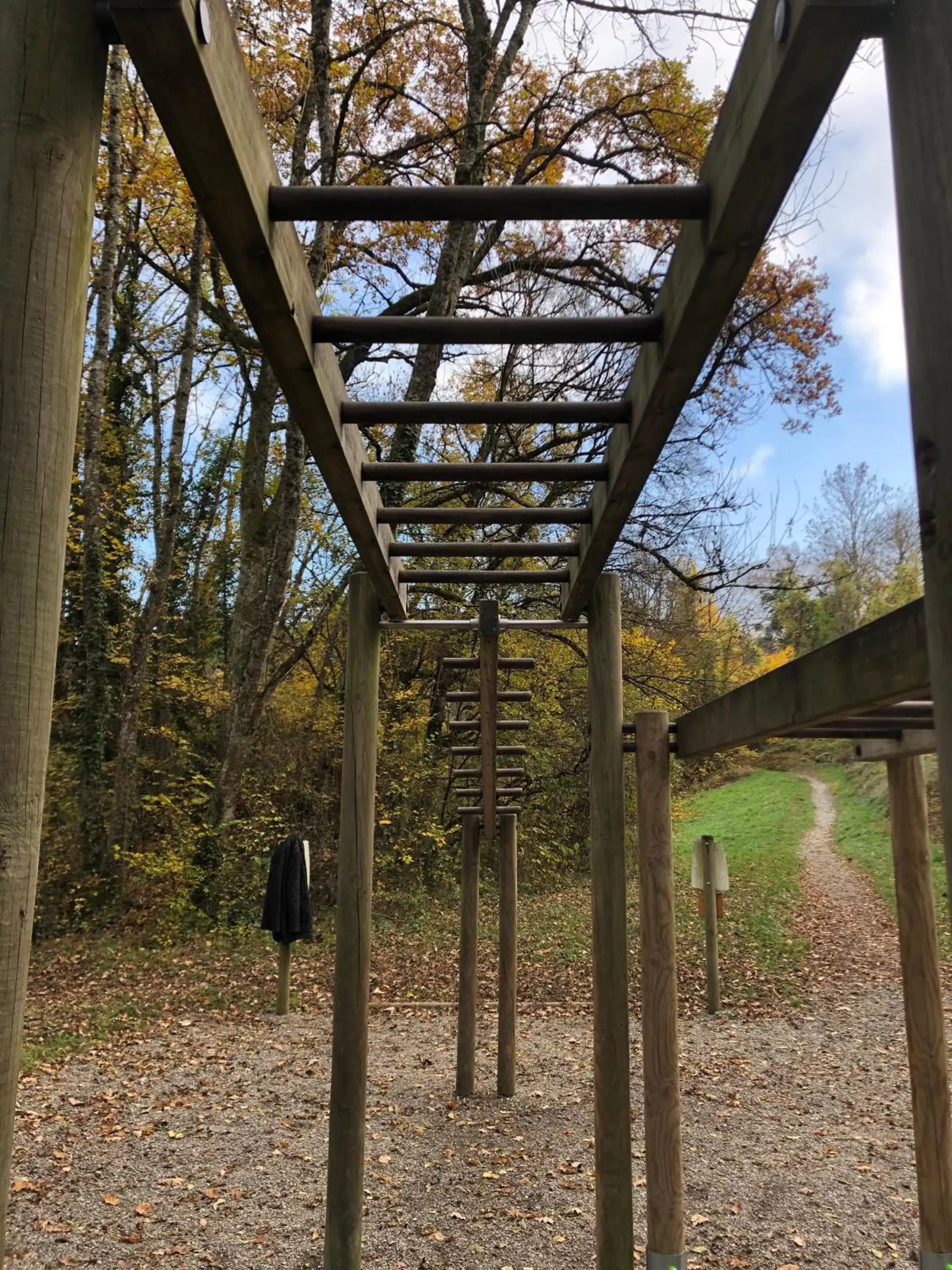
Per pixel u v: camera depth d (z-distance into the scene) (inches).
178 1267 125.8
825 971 331.9
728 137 44.6
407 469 87.8
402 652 455.2
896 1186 152.1
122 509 515.5
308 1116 187.2
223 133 39.3
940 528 34.6
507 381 395.2
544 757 459.8
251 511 449.7
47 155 38.2
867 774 824.3
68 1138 172.9
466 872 206.8
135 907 386.3
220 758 467.5
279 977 275.0
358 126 430.3
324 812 453.1
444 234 423.5
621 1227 113.3
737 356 373.4
